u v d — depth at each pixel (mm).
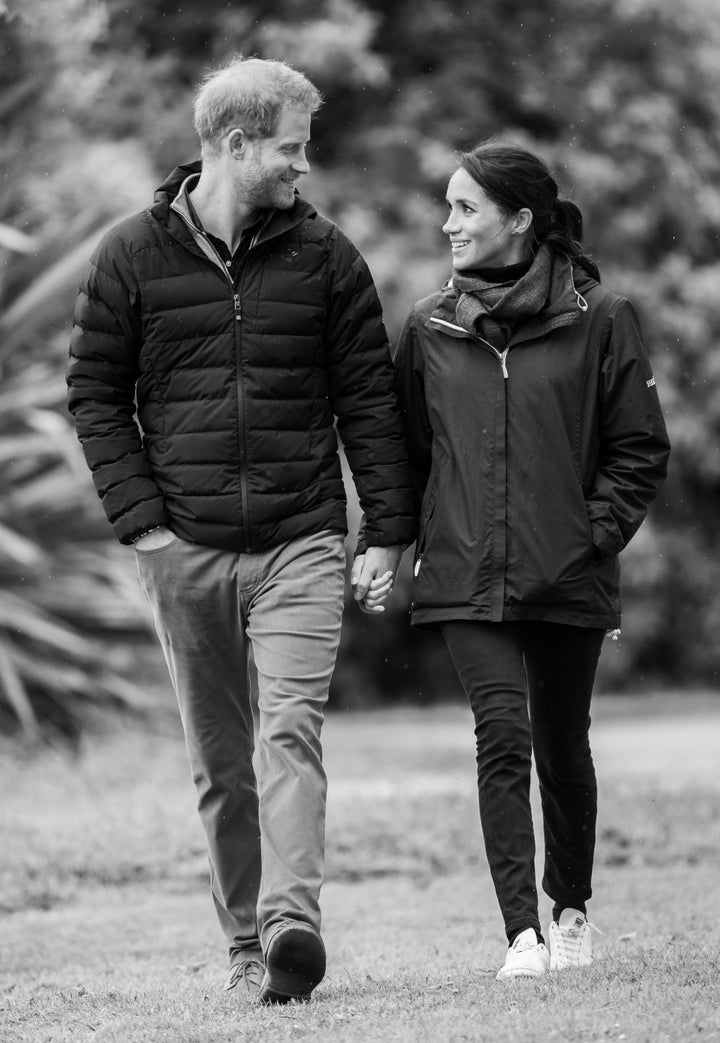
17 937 21000
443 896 23719
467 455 14602
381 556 14984
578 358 14672
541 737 15109
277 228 14422
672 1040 11000
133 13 63250
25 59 44031
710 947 15148
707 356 72312
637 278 70500
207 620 14633
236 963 14914
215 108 14164
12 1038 13180
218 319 14344
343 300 14656
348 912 22375
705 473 73500
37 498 42156
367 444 14898
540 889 24281
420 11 68562
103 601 43031
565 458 14531
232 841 14953
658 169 71438
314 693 14234
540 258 14633
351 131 66375
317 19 64188
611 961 14352
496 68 69438
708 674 75125
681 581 74375
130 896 24844
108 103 59312
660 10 70812
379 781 37562
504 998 12836
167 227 14430
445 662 70438
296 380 14500
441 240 64500
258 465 14406
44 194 45938
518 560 14328
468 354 14773
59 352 43406
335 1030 12102
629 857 26953
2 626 42031
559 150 68188
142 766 39500
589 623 14531
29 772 38469
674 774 37719
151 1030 12883
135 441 14727
